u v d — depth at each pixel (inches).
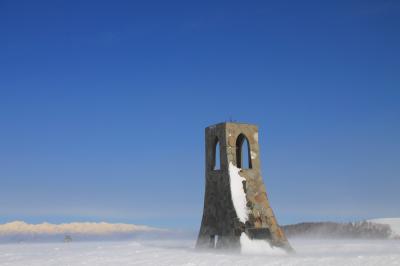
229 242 1465.3
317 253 1454.2
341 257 1277.1
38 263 1207.6
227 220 1492.4
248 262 1187.3
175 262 1200.2
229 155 1540.4
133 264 1172.5
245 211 1487.5
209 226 1563.7
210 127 1622.8
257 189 1541.6
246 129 1582.2
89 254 1408.7
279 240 1486.2
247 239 1446.9
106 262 1214.3
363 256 1286.9
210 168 1603.1
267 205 1533.0
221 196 1536.7
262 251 1432.1
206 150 1632.6
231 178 1517.0
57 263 1202.6
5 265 1178.6
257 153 1579.7
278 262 1180.5
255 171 1560.0
